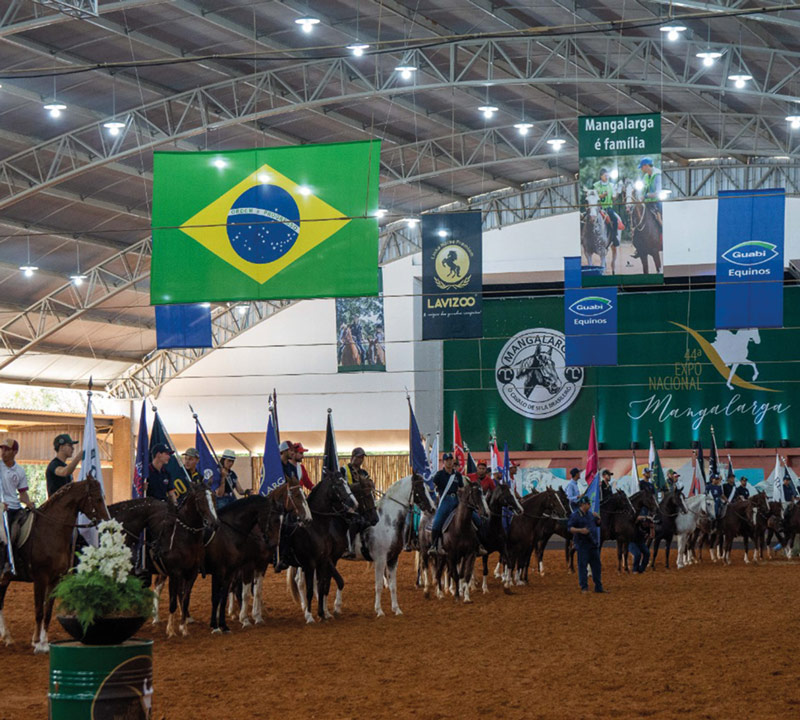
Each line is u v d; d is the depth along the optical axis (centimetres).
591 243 2256
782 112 3753
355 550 1783
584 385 4703
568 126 4066
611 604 1930
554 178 4697
